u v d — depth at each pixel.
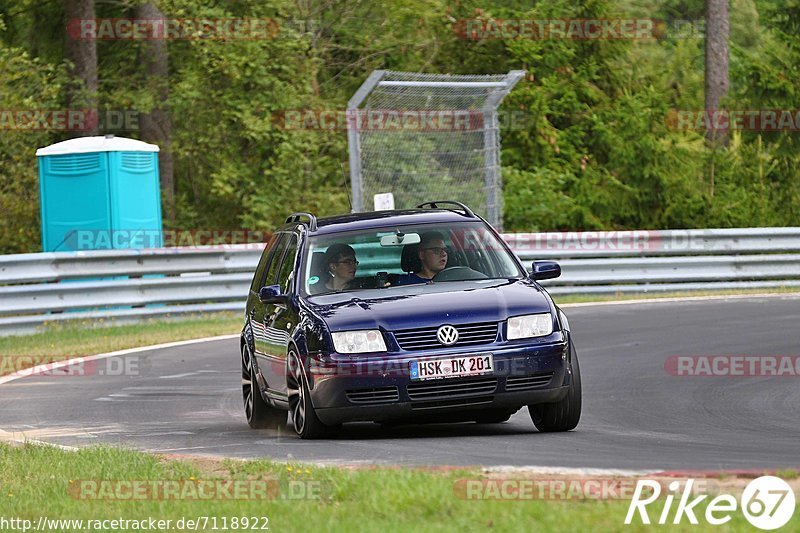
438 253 36.53
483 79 87.25
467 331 33.03
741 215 119.06
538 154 120.06
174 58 112.69
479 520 20.83
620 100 122.44
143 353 60.19
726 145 125.00
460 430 35.84
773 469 25.14
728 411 38.12
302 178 107.50
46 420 41.91
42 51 114.81
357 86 120.69
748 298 76.94
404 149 87.00
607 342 58.09
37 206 100.56
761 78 125.25
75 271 71.69
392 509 22.03
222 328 68.06
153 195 80.44
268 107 107.44
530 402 33.22
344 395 32.78
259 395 38.81
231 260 76.81
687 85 146.12
